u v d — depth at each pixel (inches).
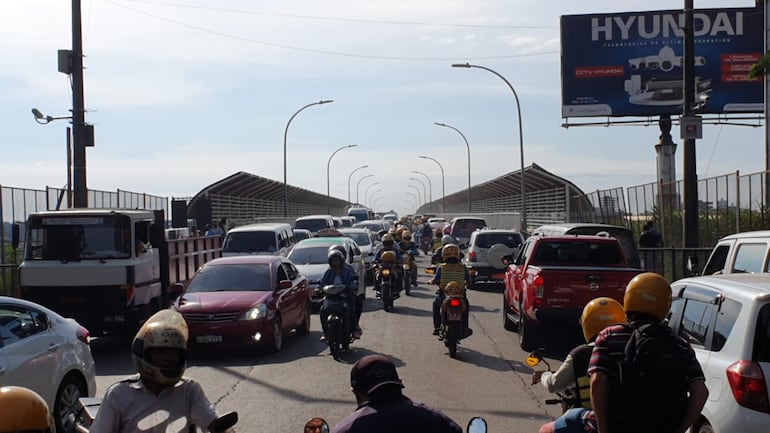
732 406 237.6
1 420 137.2
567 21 1460.4
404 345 585.6
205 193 1519.4
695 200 687.1
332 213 4084.6
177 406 166.9
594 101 1451.8
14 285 776.3
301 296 644.1
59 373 329.1
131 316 573.3
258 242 1024.9
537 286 532.7
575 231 687.7
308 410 381.4
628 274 530.0
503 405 389.4
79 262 574.6
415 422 150.0
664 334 186.5
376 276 817.5
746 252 424.2
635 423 183.6
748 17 1408.7
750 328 240.7
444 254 564.7
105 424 163.9
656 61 1440.7
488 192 2506.2
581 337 606.5
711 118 1440.7
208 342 533.3
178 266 705.0
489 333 652.7
